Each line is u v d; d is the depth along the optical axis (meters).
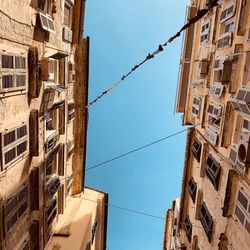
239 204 9.41
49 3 11.02
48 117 12.69
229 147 10.62
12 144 8.32
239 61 9.99
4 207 7.86
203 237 13.23
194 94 16.17
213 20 13.23
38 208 10.48
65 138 14.71
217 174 11.49
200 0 15.36
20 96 8.93
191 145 16.55
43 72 10.15
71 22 14.32
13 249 8.88
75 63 15.62
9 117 8.26
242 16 9.72
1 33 7.54
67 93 14.18
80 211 16.56
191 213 16.02
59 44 12.41
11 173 8.55
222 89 11.16
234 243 9.57
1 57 7.33
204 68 13.59
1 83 7.39
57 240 14.02
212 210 12.15
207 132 12.96
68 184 16.19
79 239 14.27
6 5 7.73
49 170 13.49
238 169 9.41
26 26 9.03
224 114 11.03
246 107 8.83
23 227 9.64
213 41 12.84
